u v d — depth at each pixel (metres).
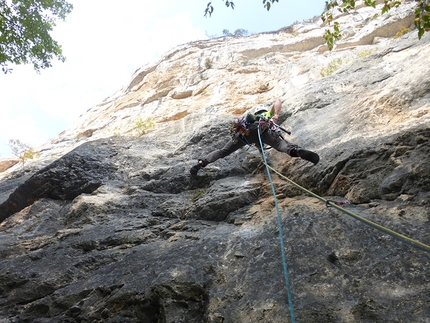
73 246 4.29
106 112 14.52
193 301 2.81
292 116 6.00
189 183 5.29
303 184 4.14
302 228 3.22
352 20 13.10
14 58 10.62
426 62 4.85
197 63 14.34
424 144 3.47
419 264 2.40
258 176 4.84
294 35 14.52
